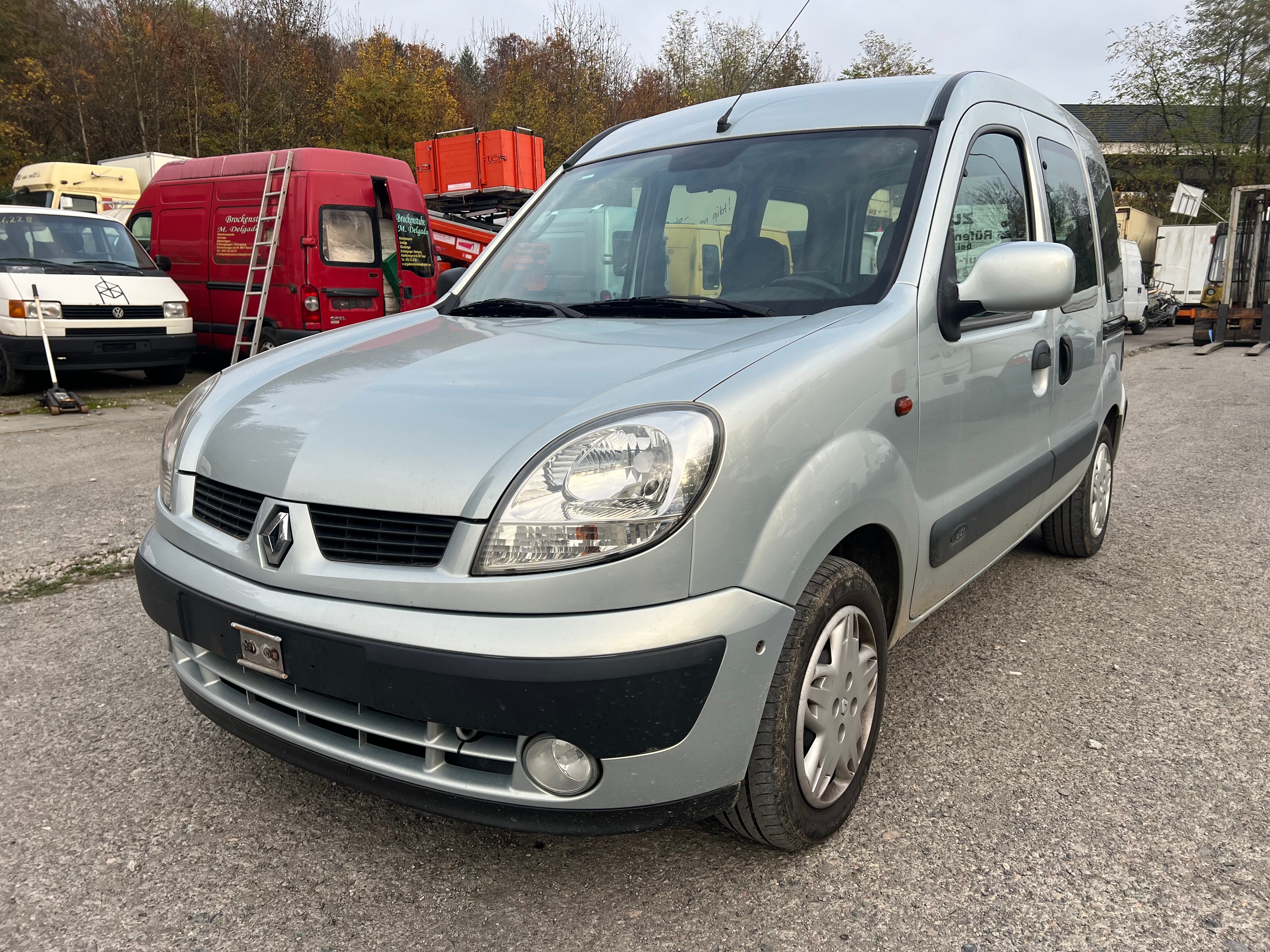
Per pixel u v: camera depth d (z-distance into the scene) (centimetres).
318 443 194
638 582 167
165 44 2828
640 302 256
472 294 304
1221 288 1773
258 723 202
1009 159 304
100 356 976
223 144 2956
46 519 508
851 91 297
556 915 194
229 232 1093
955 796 237
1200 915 191
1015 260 233
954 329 243
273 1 3042
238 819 230
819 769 205
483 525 170
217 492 210
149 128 2859
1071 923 189
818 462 193
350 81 2862
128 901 199
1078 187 378
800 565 187
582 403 185
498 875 208
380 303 1078
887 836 220
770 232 261
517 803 175
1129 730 272
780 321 228
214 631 198
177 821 229
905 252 239
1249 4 3123
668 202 285
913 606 246
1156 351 1638
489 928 190
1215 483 591
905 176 255
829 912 193
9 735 272
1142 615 366
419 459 181
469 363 220
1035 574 419
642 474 168
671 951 182
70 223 1043
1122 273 454
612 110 3628
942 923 189
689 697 170
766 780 191
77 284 967
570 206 313
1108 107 3669
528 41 3622
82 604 381
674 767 174
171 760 259
